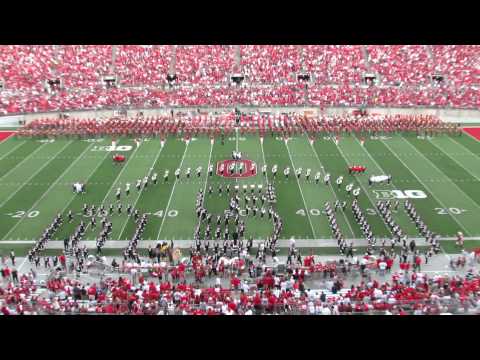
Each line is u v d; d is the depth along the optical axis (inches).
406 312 738.8
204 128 1888.5
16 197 1284.4
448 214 1175.0
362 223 1107.9
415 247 1026.7
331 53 2513.5
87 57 2427.4
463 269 945.5
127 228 1117.7
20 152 1668.3
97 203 1247.5
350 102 2202.3
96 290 819.4
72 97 2176.4
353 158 1595.7
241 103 2212.1
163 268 929.5
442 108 2144.4
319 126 1889.8
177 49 2546.8
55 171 1480.1
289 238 1069.8
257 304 759.7
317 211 1195.9
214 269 917.2
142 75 2383.1
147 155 1640.0
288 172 1424.7
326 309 747.4
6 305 772.6
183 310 747.4
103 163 1555.1
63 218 1165.7
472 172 1454.2
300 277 880.3
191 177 1429.6
